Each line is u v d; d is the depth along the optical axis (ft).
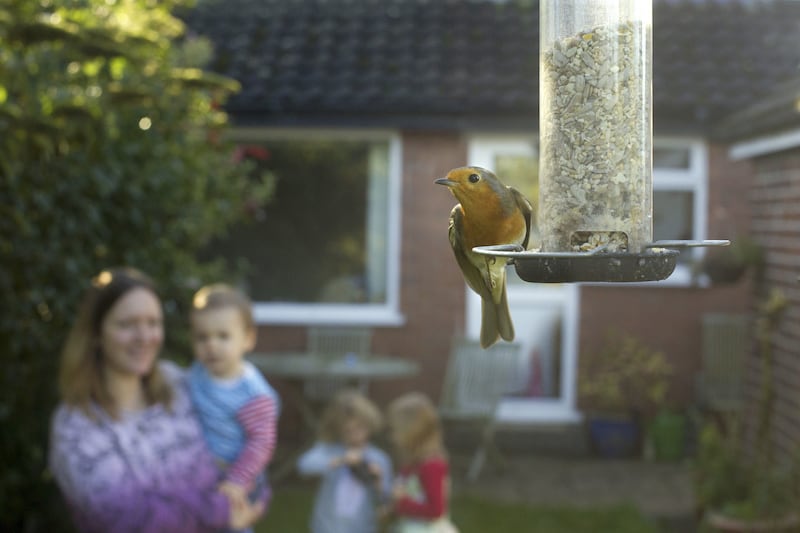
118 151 18.19
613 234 8.20
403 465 17.20
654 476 30.07
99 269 18.13
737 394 32.14
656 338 32.78
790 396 23.16
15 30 14.48
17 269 16.29
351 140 33.14
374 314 33.12
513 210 7.65
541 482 29.35
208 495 11.06
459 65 32.53
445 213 32.71
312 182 33.32
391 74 32.07
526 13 35.35
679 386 32.81
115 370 11.04
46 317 17.22
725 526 19.60
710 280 27.09
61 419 10.89
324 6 36.19
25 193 15.99
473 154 32.45
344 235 33.37
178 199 19.83
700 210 32.27
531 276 7.35
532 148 32.17
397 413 16.99
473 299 32.81
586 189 8.24
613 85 8.21
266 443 11.94
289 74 32.07
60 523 18.35
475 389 30.73
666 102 30.55
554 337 33.47
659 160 32.48
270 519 24.73
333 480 17.74
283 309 33.35
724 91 30.99
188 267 20.99
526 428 33.27
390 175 32.96
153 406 11.26
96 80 17.66
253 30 34.71
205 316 12.10
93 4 18.45
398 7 35.94
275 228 33.45
